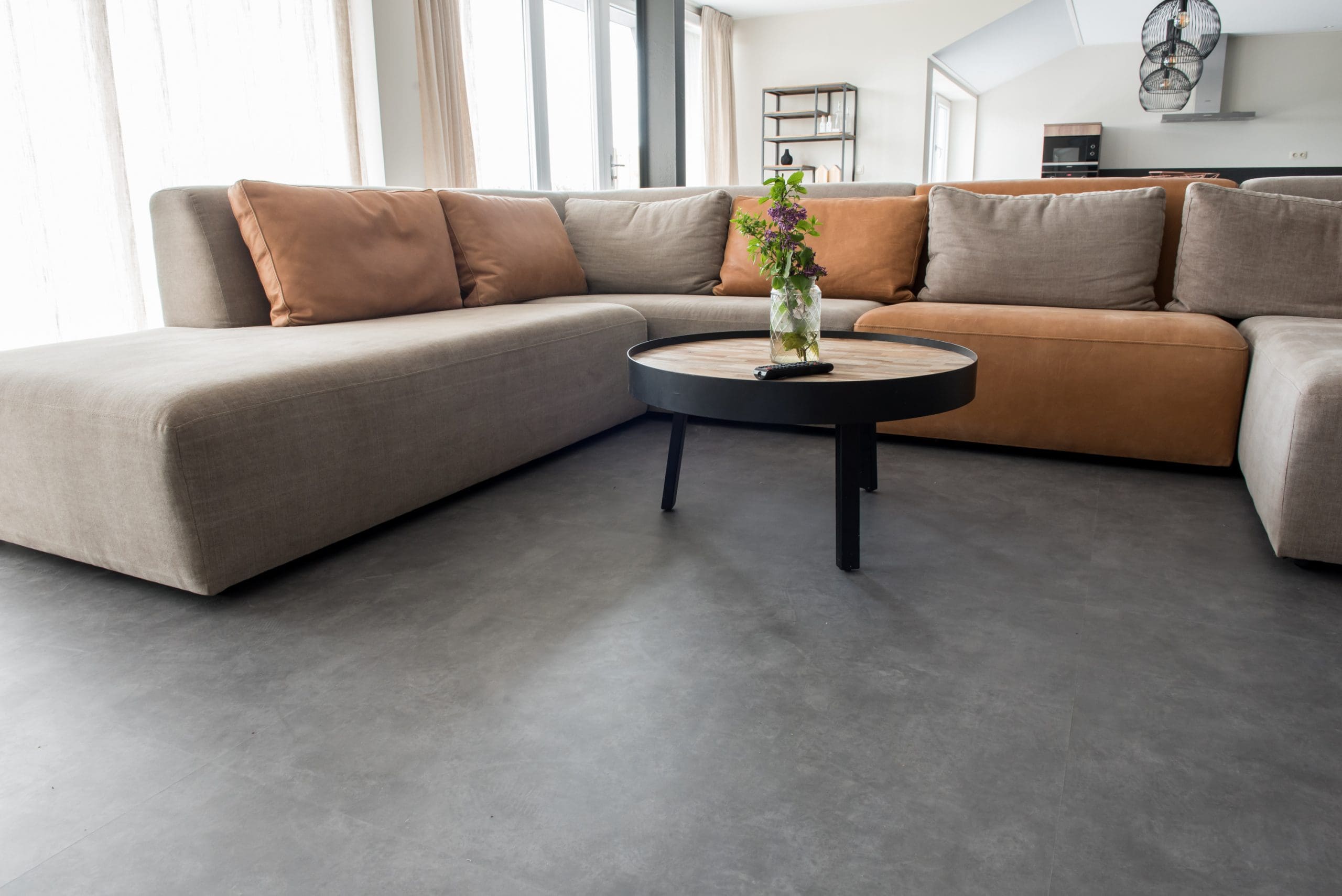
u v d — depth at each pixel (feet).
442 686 4.18
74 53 9.05
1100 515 6.51
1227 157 28.84
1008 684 4.12
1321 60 27.14
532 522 6.47
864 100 26.99
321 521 5.64
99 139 9.32
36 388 5.24
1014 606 4.98
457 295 9.27
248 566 5.18
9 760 3.63
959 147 32.24
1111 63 29.63
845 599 5.09
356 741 3.74
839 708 3.93
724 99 26.86
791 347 5.93
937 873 2.92
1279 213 8.12
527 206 10.58
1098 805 3.25
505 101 16.51
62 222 9.15
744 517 6.52
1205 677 4.17
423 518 6.59
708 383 5.40
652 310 9.83
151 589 5.34
